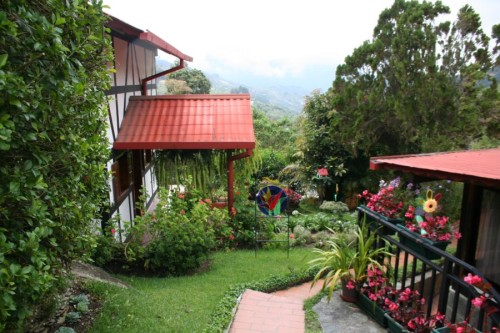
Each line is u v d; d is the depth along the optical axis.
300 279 5.32
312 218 8.59
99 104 3.33
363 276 3.99
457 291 2.98
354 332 3.58
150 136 6.91
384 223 3.93
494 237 3.90
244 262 6.04
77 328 3.19
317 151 11.07
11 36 1.88
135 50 8.52
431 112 8.88
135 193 8.18
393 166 4.07
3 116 1.75
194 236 5.61
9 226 2.05
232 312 3.99
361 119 9.50
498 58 8.70
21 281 1.93
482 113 8.61
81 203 3.06
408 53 8.91
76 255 3.12
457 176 3.25
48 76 2.17
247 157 7.60
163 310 3.86
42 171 2.34
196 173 7.44
